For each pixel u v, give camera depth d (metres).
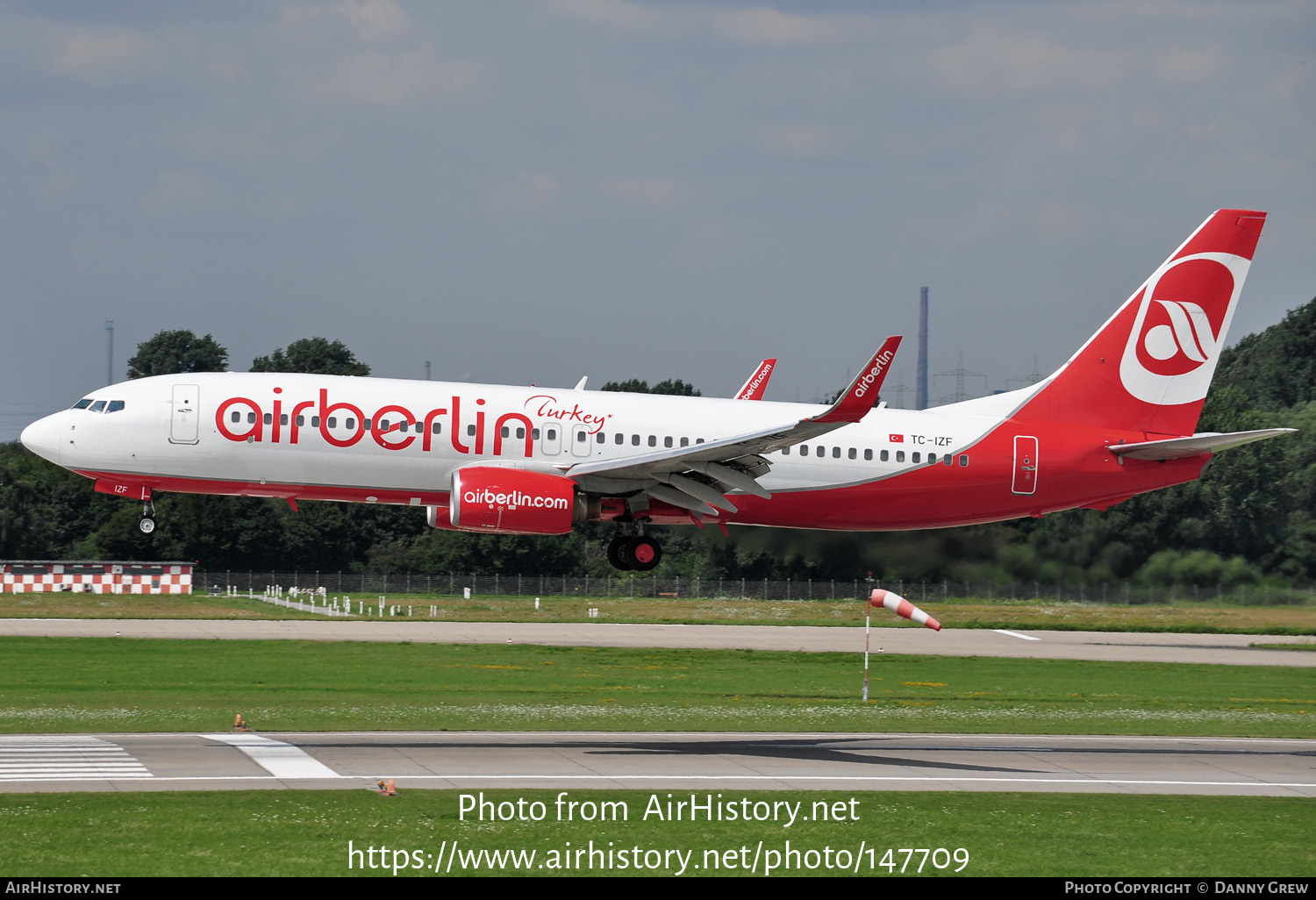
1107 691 118.94
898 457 134.62
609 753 76.62
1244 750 86.38
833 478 133.12
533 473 122.19
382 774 67.00
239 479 122.75
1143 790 70.38
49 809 56.56
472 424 124.00
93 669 111.12
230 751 73.00
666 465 120.44
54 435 120.81
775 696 107.44
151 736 78.38
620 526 130.25
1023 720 97.50
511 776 67.50
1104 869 53.72
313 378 125.12
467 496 118.94
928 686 118.50
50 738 77.00
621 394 130.50
